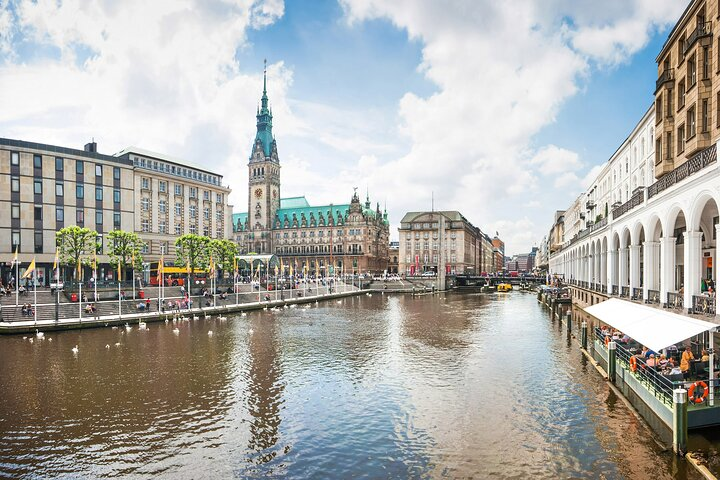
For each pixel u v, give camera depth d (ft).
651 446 72.13
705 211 120.57
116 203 322.34
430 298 396.57
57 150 290.76
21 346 156.87
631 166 202.39
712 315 86.63
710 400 73.67
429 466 68.33
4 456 72.74
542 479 63.57
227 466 68.90
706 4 108.68
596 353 134.82
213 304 275.59
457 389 106.63
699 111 107.96
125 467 68.74
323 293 402.72
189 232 390.42
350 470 67.36
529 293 467.93
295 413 91.45
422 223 636.48
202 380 115.34
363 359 139.13
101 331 189.26
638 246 144.36
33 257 278.26
